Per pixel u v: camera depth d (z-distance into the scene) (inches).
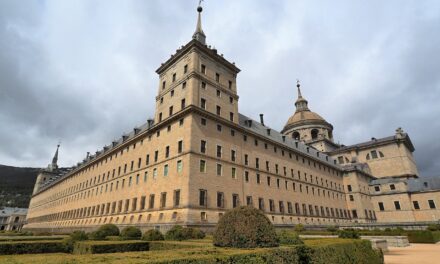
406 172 3427.7
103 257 316.8
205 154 1604.3
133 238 1148.5
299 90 4835.1
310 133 4156.0
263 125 2645.2
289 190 2236.7
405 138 3563.0
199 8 2288.4
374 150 3769.7
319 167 2832.2
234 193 1702.8
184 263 296.2
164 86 2043.6
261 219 530.6
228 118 1877.5
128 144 2277.3
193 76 1712.6
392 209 3149.6
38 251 769.6
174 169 1601.9
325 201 2696.9
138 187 1934.1
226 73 2018.9
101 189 2508.6
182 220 1373.0
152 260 280.1
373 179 3577.8
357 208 3016.7
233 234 502.9
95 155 3243.1
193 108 1615.4
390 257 887.7
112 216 2129.7
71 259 298.7
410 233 1529.3
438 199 2908.5
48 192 4237.2
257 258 379.2
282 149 2356.1
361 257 642.8
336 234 1505.9
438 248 1154.7
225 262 336.2
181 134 1644.9
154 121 2022.6
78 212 2839.6
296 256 448.1
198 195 1472.7
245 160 1905.8
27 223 4768.7
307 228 2097.7
